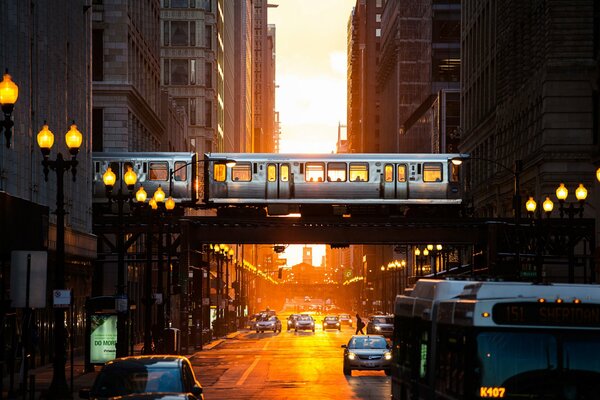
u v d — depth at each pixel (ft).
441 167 326.65
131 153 330.54
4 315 182.91
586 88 342.44
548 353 69.10
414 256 620.49
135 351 283.79
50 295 245.86
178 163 329.52
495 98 457.68
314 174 327.06
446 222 320.50
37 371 217.36
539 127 357.20
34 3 226.79
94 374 199.82
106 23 373.20
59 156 145.69
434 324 84.64
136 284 381.81
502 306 69.51
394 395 107.14
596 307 69.36
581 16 343.46
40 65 234.17
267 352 315.37
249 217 333.21
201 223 328.70
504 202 428.15
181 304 315.17
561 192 209.26
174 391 83.46
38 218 194.59
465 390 69.77
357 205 331.16
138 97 387.55
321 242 331.57
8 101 109.40
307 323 535.60
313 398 155.33
